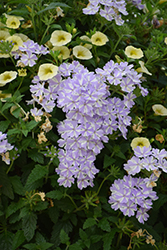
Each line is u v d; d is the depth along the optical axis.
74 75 0.61
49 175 0.67
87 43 0.68
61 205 0.66
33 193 0.63
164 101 0.77
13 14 0.70
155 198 0.64
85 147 0.63
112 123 0.64
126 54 0.68
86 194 0.65
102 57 0.73
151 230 0.68
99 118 0.64
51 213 0.66
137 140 0.65
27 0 0.65
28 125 0.61
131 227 0.66
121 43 0.75
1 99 0.63
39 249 0.63
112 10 0.70
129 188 0.64
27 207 0.63
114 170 0.65
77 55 0.67
